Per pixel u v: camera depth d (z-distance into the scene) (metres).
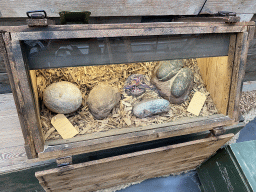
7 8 1.05
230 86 1.14
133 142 1.04
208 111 1.29
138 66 1.43
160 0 1.24
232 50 1.06
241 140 2.00
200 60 1.49
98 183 1.39
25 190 1.36
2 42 0.73
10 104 1.53
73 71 1.25
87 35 0.78
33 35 0.73
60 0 1.09
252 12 1.52
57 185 1.17
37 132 0.86
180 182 1.79
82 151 0.97
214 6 1.37
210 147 1.33
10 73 0.77
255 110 2.17
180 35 0.92
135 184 1.71
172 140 1.39
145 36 0.87
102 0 1.15
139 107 1.18
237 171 1.30
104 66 1.35
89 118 1.14
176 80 1.30
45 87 1.14
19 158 1.19
